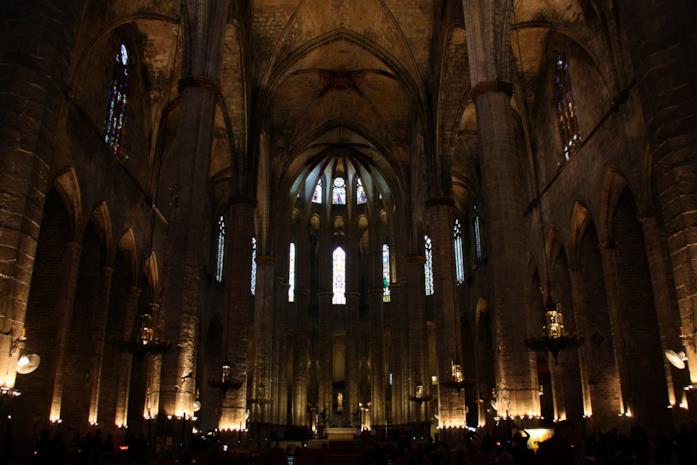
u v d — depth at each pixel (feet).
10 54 33.58
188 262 61.93
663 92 32.37
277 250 138.31
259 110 104.37
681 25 32.63
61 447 55.93
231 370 91.81
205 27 69.41
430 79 105.81
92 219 82.58
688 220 30.83
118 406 91.09
